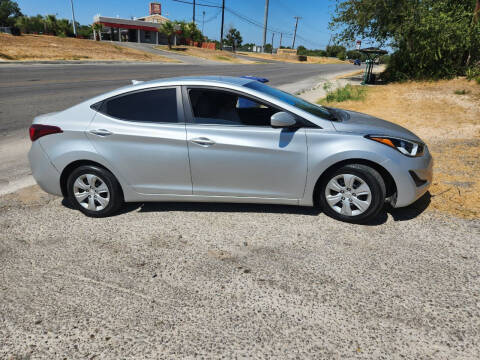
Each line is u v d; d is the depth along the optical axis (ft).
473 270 9.21
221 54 194.39
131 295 8.52
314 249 10.31
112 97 12.21
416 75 59.93
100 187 12.39
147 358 6.73
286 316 7.74
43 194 14.74
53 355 6.86
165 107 11.80
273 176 11.39
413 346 6.89
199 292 8.59
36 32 203.62
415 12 55.83
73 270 9.55
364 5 59.47
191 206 13.39
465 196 13.74
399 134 11.39
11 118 29.35
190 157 11.55
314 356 6.69
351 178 11.10
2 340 7.25
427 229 11.30
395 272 9.18
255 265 9.61
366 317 7.66
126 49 149.48
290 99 12.54
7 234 11.48
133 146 11.76
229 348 6.91
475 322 7.47
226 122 11.43
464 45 53.16
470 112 32.01
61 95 42.04
